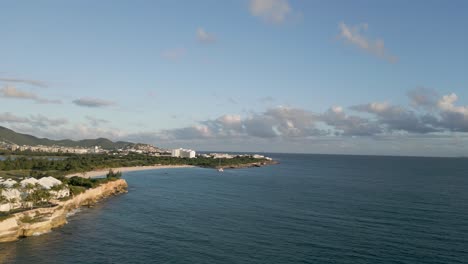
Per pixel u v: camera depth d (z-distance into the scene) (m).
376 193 184.75
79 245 87.25
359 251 84.00
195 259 77.75
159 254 80.88
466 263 77.06
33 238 93.00
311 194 179.38
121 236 95.06
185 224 108.62
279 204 146.75
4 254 80.44
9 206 101.19
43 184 128.00
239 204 145.75
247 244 88.50
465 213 129.75
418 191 194.50
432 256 81.06
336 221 114.62
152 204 144.25
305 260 77.81
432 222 114.19
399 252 83.56
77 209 132.00
